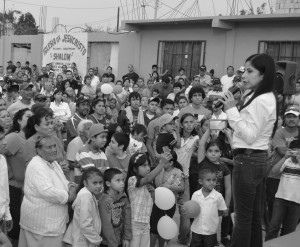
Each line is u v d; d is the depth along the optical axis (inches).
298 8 526.3
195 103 292.2
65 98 378.6
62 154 191.3
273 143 225.8
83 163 189.8
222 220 222.1
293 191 210.5
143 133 245.4
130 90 526.6
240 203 141.9
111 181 170.1
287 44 491.5
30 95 276.8
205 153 220.5
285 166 212.7
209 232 194.2
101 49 711.7
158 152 237.5
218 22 518.0
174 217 253.9
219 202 196.5
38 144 162.9
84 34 732.0
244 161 138.9
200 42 566.6
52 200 158.9
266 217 219.1
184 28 581.6
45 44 809.5
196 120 268.7
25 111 201.2
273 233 216.4
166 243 218.5
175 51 595.8
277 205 215.2
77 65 748.6
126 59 661.9
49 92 455.5
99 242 163.2
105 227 169.2
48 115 181.2
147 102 330.6
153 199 187.5
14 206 186.5
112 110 365.7
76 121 271.6
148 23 602.9
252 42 515.8
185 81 550.3
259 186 145.0
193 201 192.1
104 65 707.4
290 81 166.4
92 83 618.2
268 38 502.9
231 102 138.9
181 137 246.5
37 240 160.6
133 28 628.1
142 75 636.7
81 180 166.2
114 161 200.1
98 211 167.3
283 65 167.8
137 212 181.8
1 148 171.8
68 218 166.9
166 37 602.9
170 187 213.3
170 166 217.9
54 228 160.4
